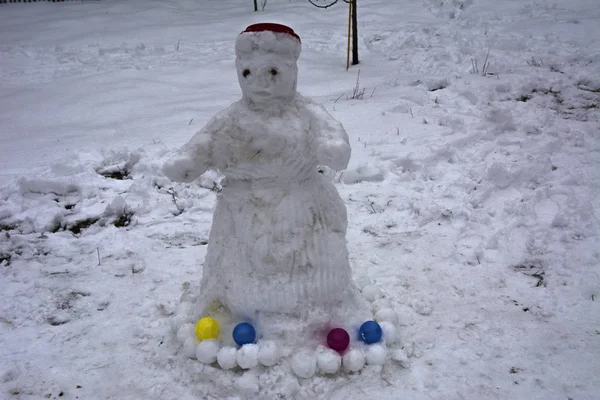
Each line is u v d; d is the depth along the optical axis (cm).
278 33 269
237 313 306
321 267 295
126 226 472
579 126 602
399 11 1261
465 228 439
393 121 664
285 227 286
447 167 546
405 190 509
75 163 563
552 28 982
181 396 289
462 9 1204
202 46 1074
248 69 271
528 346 312
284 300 294
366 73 873
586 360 299
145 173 557
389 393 284
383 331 308
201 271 404
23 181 520
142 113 728
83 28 1225
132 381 301
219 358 291
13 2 1490
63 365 314
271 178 289
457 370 298
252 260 291
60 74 927
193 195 515
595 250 393
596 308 339
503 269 389
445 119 645
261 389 282
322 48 1027
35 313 359
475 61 856
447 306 353
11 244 443
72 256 428
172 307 355
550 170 512
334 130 272
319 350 290
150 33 1178
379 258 411
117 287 387
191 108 732
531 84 738
